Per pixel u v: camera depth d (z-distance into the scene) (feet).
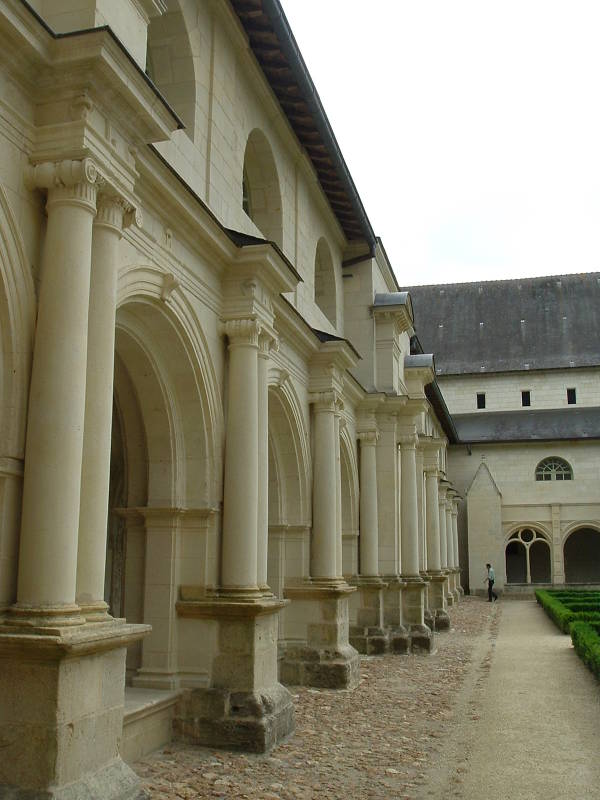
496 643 68.13
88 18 22.15
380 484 64.49
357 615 60.13
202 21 34.14
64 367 20.44
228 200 36.11
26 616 19.29
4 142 20.42
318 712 36.96
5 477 19.90
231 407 33.73
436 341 168.76
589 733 32.63
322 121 44.65
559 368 156.76
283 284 36.42
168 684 30.42
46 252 21.13
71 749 19.60
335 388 48.96
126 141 23.38
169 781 24.88
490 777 26.13
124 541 34.96
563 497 144.77
